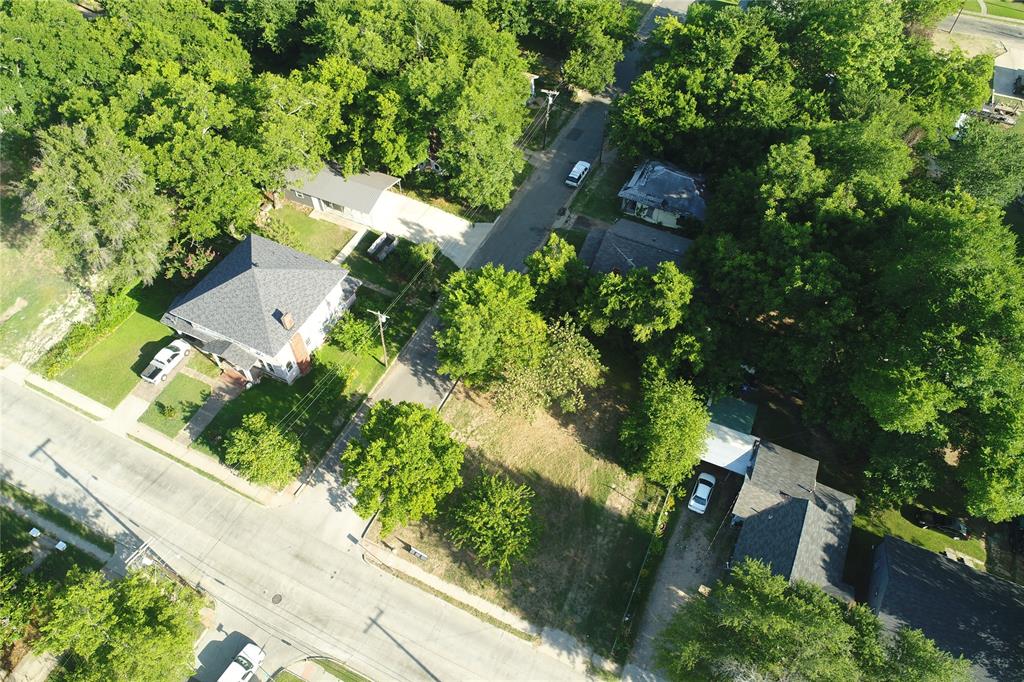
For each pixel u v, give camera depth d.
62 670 43.56
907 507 53.62
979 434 45.31
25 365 59.00
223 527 50.25
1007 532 52.66
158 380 56.91
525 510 48.19
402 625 46.34
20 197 68.12
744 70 81.62
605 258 65.56
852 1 77.25
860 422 51.06
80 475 52.44
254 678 43.59
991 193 65.12
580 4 91.69
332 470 53.75
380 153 72.31
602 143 84.88
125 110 63.06
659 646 43.09
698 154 74.94
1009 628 42.50
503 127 68.38
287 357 55.72
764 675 36.44
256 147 63.47
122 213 54.22
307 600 47.12
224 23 86.44
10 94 66.94
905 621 42.97
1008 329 42.16
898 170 58.72
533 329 55.56
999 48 106.88
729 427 54.44
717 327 55.81
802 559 46.19
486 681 44.31
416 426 47.66
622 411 59.16
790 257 52.81
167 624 40.75
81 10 98.81
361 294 65.75
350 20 84.56
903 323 48.22
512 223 74.75
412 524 51.25
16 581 45.38
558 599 48.06
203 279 57.66
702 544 51.31
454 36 80.44
